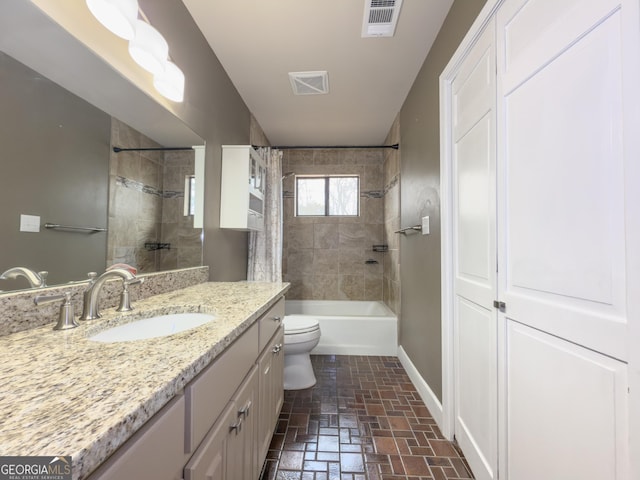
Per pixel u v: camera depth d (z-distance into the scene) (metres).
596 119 0.71
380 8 1.58
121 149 1.19
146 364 0.59
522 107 0.99
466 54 1.40
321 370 2.50
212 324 0.89
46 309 0.84
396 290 2.95
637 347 0.61
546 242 0.88
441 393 1.70
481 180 1.27
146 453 0.48
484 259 1.25
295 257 3.82
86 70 1.00
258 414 1.18
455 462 1.43
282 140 3.59
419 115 2.15
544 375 0.89
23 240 0.82
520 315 1.01
